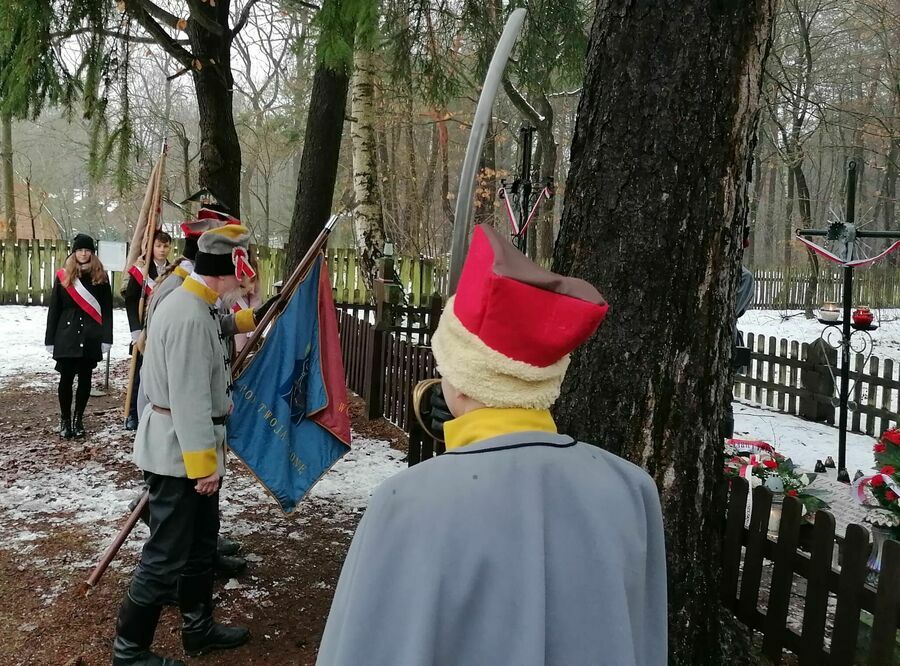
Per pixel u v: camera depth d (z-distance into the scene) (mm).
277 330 3830
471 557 1047
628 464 1290
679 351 2459
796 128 21062
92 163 6980
